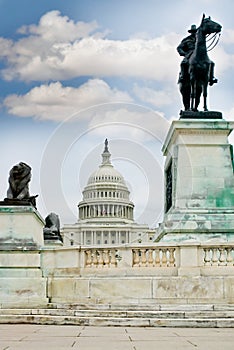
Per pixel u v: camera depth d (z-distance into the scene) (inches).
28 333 798.5
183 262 1111.6
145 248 1143.6
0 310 1053.2
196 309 1029.2
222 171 1493.6
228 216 1439.5
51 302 1139.3
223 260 1120.8
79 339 721.6
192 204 1465.3
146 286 1096.2
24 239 1203.9
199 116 1528.1
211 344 670.5
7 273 1175.6
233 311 987.9
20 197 1246.3
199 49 1553.9
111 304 1073.5
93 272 1145.4
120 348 629.3
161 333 804.0
